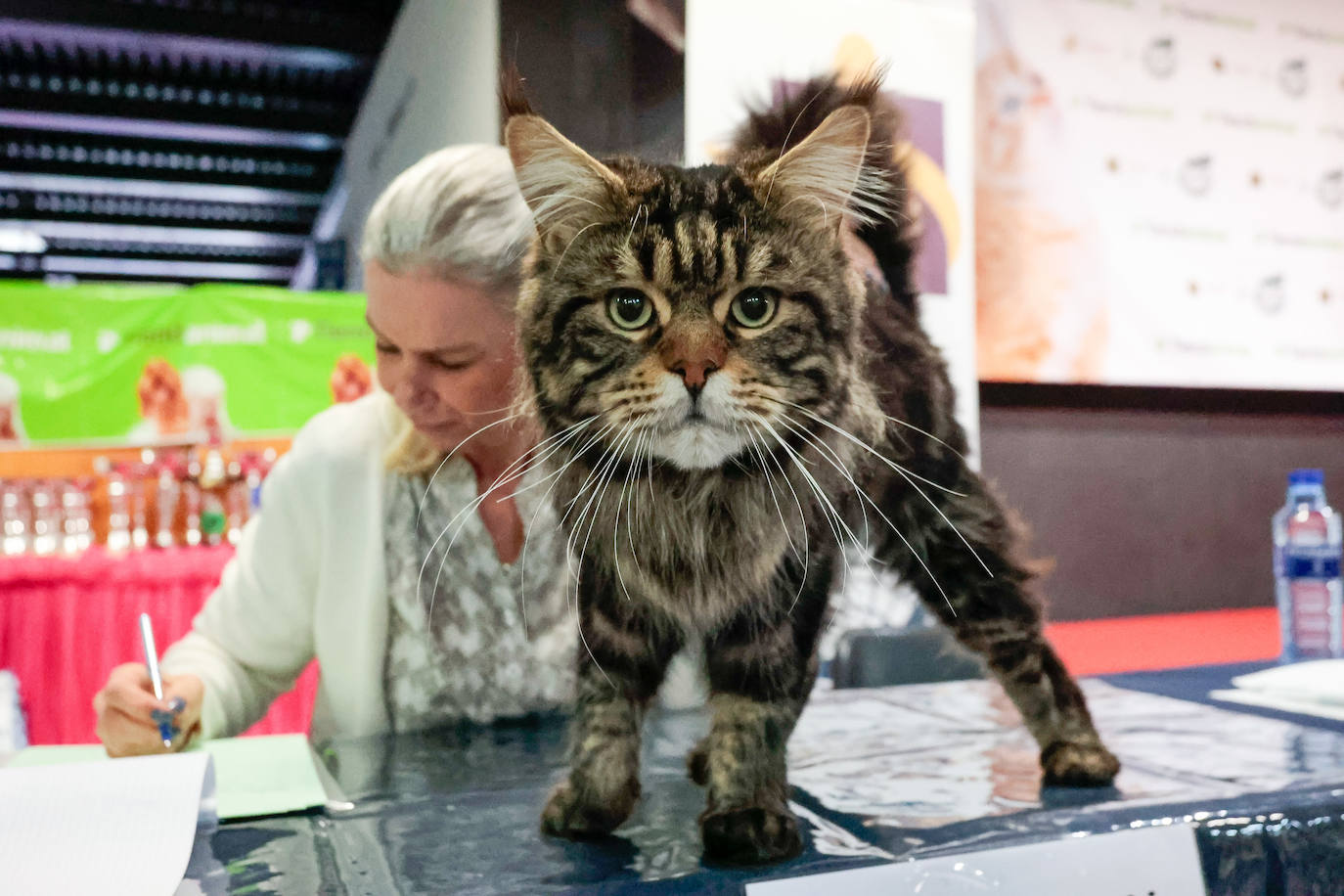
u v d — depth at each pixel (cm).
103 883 60
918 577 89
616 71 162
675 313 72
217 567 225
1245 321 240
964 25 174
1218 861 69
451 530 138
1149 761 87
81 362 245
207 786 80
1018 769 88
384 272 126
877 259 95
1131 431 232
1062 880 65
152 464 244
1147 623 209
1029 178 220
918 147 170
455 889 62
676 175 76
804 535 73
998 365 221
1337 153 245
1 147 411
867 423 79
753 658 72
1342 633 157
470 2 195
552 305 75
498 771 96
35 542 231
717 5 159
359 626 136
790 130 83
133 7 305
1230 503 241
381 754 106
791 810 73
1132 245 229
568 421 75
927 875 63
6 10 293
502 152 131
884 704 119
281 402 253
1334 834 72
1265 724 101
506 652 137
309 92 377
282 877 65
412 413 133
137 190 461
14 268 605
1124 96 227
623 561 73
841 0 167
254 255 593
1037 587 90
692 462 72
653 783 88
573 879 63
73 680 214
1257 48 237
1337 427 252
